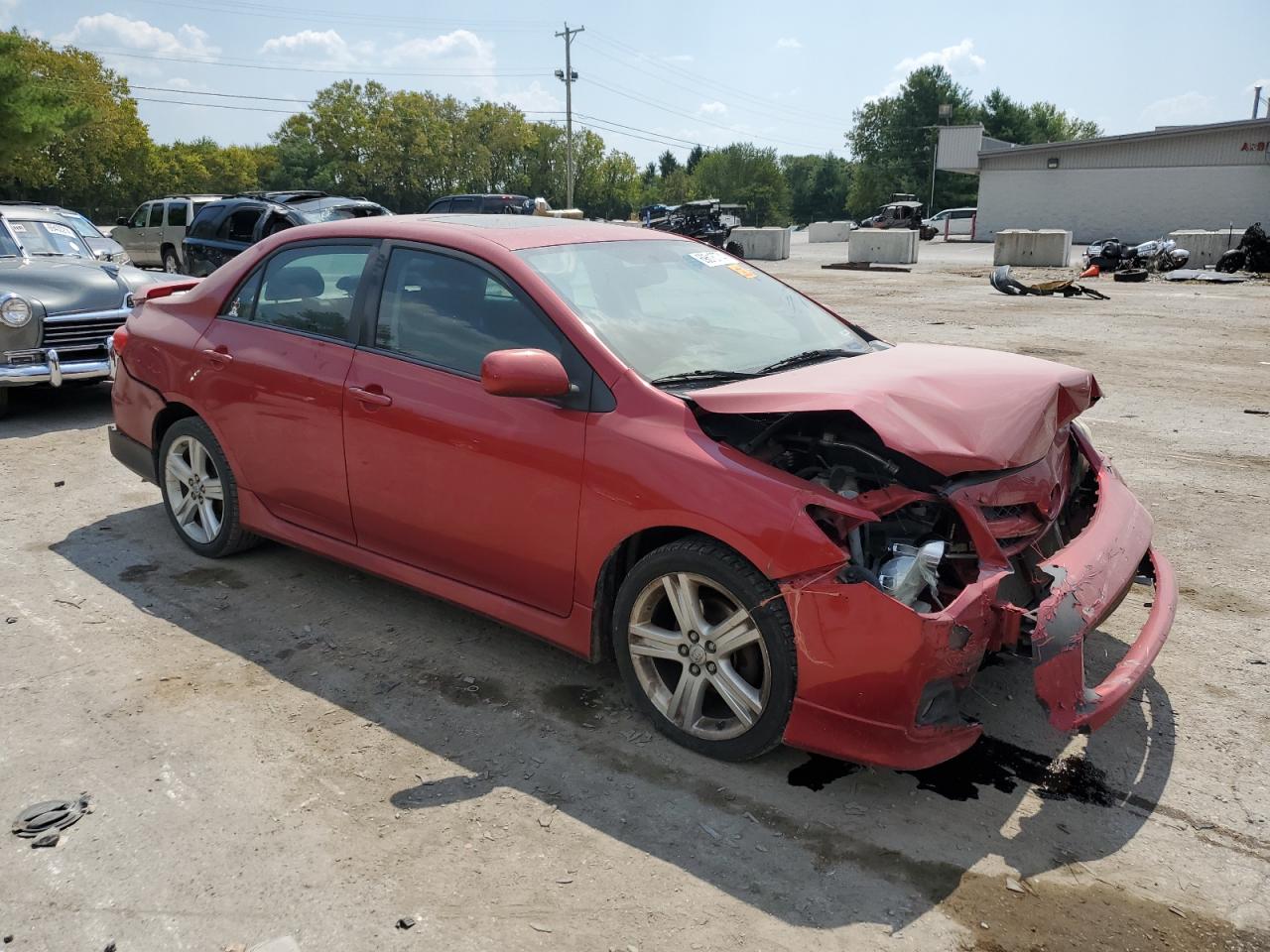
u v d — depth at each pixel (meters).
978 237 46.00
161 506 5.55
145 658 3.74
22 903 2.45
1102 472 3.67
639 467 3.01
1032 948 2.33
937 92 97.50
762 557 2.77
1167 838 2.74
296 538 4.24
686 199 119.81
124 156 71.50
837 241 49.28
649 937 2.36
